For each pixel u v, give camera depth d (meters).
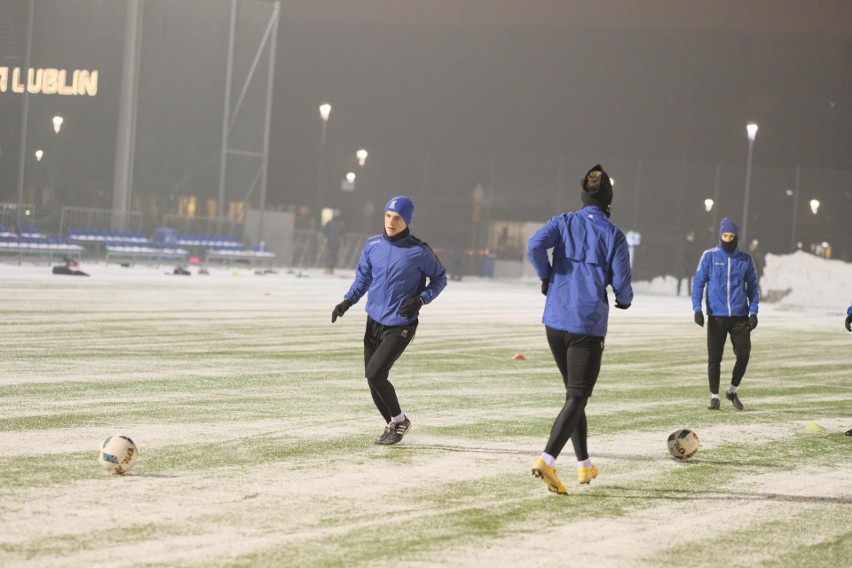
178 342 24.38
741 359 18.17
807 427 16.42
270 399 16.67
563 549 8.95
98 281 45.50
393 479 11.36
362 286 13.59
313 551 8.52
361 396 17.36
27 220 62.81
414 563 8.32
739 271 18.11
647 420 16.50
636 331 35.22
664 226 74.38
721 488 11.78
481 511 10.15
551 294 11.44
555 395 18.59
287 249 72.88
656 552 9.02
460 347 26.61
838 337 36.44
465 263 79.94
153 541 8.57
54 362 19.86
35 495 9.90
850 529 10.21
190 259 65.44
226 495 10.28
